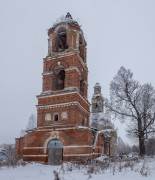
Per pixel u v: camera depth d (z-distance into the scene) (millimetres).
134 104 34625
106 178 12695
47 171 20078
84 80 35438
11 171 20891
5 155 39812
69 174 15414
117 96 35781
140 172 13992
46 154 29531
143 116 33875
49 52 34500
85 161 24250
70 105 30219
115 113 35469
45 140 30125
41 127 30938
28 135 31281
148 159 24766
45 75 33438
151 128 34375
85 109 33812
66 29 34406
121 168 16391
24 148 30844
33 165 27172
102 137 35312
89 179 12602
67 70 32094
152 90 35438
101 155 32938
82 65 35125
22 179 14797
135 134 37344
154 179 11898
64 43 37031
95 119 54312
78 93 30891
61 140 29250
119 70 36875
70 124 29391
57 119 30781
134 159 23766
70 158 28031
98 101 57938
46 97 32031
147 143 46500
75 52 32562
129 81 35812
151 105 34469
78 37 34719
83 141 28219
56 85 33781
